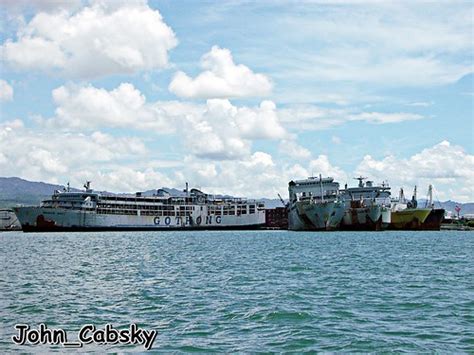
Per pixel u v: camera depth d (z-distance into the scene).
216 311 42.31
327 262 88.38
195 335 34.72
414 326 36.97
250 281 61.72
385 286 56.88
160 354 30.72
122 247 142.25
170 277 66.88
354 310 42.59
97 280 64.25
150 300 48.03
